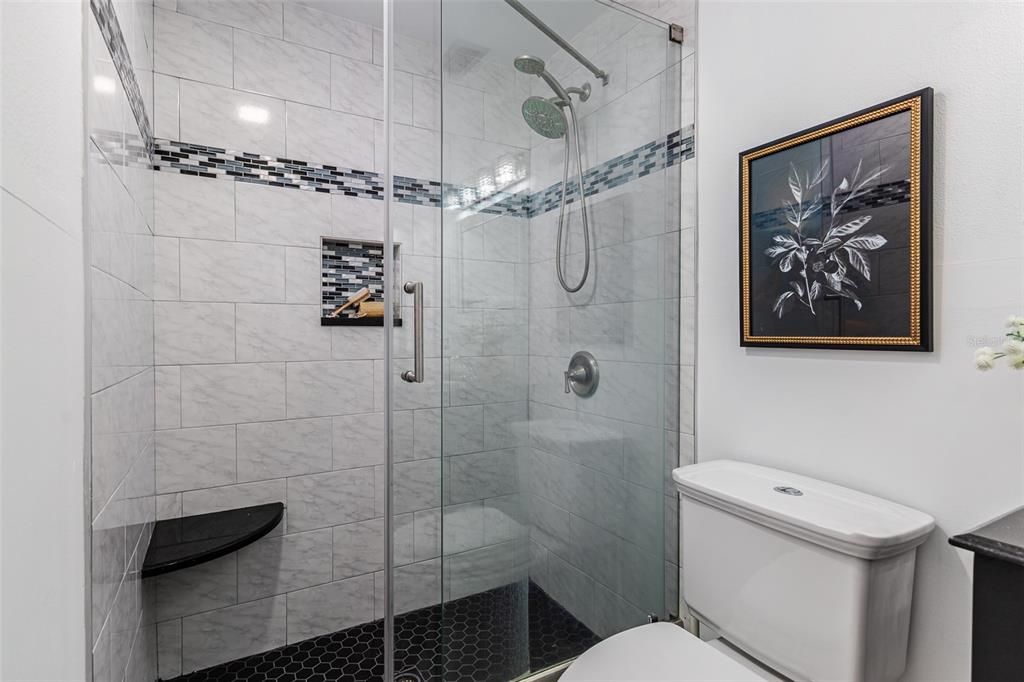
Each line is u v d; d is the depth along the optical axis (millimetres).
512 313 1409
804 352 1257
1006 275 918
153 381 1815
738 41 1411
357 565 2195
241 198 1987
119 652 1146
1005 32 917
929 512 1025
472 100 1344
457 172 1334
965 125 969
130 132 1337
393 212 1309
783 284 1280
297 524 2086
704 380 1541
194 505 1914
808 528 1003
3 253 471
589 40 1483
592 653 1140
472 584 1361
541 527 1449
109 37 1036
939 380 1010
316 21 2125
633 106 1551
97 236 913
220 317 1954
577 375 1496
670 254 1627
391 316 1321
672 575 1663
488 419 1380
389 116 1293
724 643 1291
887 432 1094
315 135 2123
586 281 1504
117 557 1116
